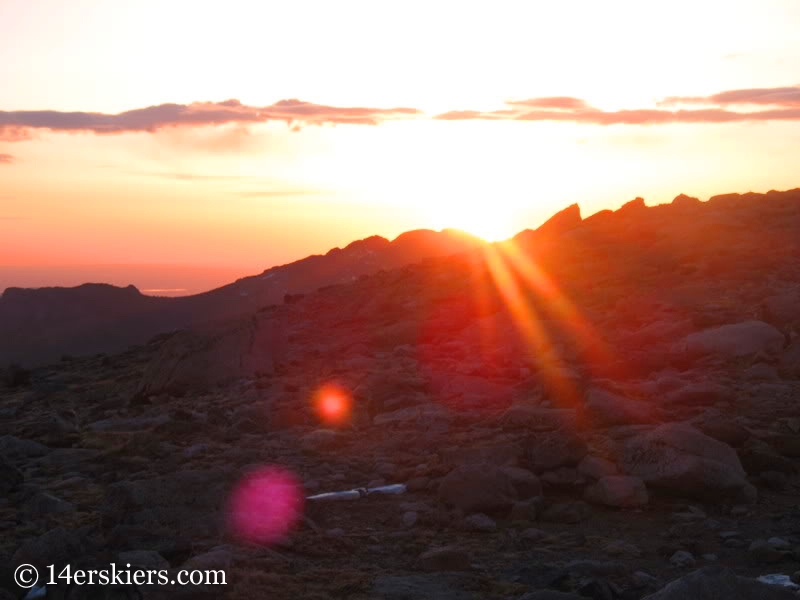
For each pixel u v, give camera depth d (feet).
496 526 33.63
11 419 69.77
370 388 56.39
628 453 37.47
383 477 39.70
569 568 28.43
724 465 35.50
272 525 32.42
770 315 63.52
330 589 27.40
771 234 91.91
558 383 51.39
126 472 43.57
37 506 37.14
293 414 51.80
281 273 279.90
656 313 70.44
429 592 27.07
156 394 69.82
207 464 43.04
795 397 47.93
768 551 29.45
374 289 104.73
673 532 32.40
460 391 54.13
